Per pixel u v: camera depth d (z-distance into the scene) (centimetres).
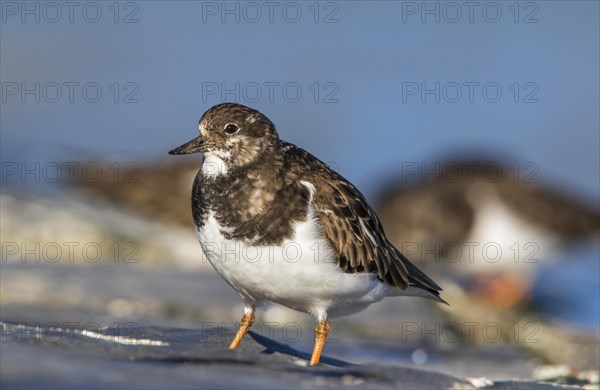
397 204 1745
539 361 1183
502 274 1409
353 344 1204
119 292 1291
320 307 909
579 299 1488
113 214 1605
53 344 734
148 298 1280
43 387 593
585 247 1716
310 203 887
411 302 1350
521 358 1194
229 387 652
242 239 875
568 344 1255
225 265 888
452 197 1706
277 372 722
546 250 1692
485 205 1691
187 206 1617
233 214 878
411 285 980
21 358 652
